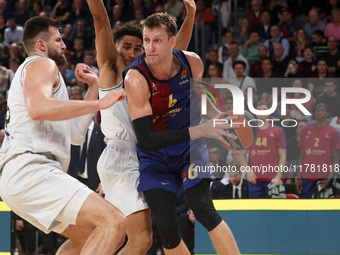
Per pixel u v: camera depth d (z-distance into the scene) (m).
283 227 6.54
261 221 6.58
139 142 4.34
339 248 6.45
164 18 4.29
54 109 3.79
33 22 4.40
